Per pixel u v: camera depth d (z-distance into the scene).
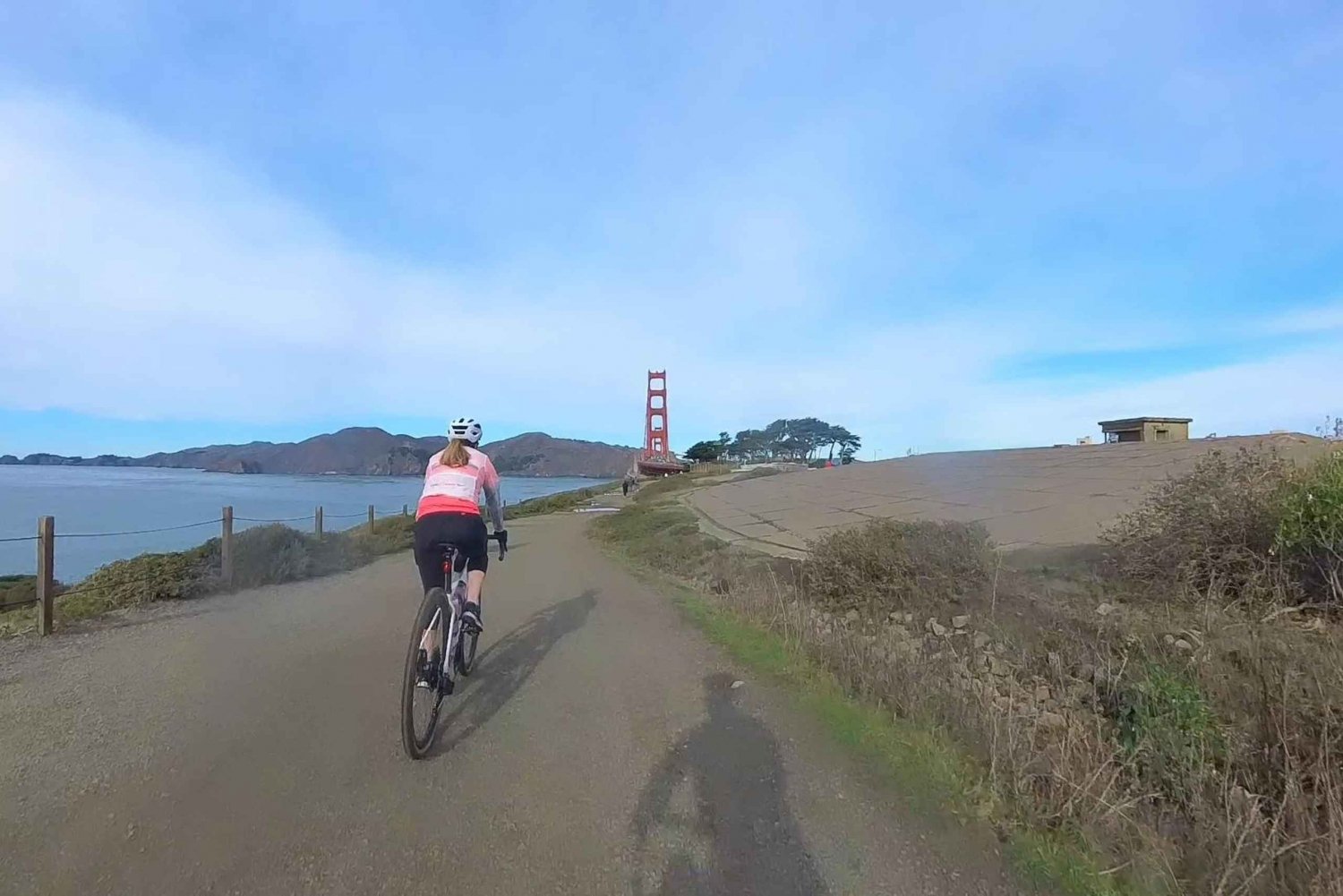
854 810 3.78
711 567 12.59
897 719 4.81
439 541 5.06
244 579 11.59
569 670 6.40
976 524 9.88
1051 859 3.28
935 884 3.17
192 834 3.50
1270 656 4.87
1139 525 8.12
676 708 5.37
